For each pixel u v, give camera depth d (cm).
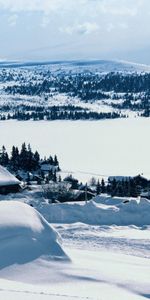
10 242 2245
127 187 8238
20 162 10975
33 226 2369
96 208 4409
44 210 4478
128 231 3788
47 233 2394
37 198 6488
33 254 2253
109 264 2420
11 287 1869
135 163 18775
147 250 3075
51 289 1936
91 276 2152
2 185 6944
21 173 10256
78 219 4350
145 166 17800
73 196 6925
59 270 2186
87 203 4525
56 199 6856
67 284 2066
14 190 7050
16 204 2505
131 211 4372
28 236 2305
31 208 2522
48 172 11300
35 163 11144
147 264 2552
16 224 2327
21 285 1938
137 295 2019
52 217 4381
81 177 13575
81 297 1834
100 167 17212
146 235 3603
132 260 2623
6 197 6488
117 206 4603
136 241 3328
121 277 2180
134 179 8925
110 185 9212
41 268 2180
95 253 2716
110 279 2139
